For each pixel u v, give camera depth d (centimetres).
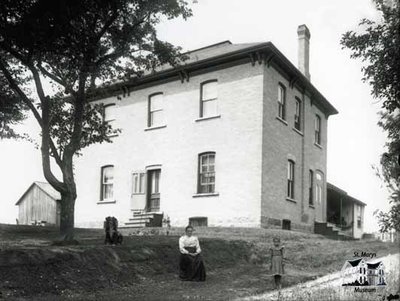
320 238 1939
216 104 2325
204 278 1177
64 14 1237
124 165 2633
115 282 1101
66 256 1106
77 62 1405
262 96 2153
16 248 1145
